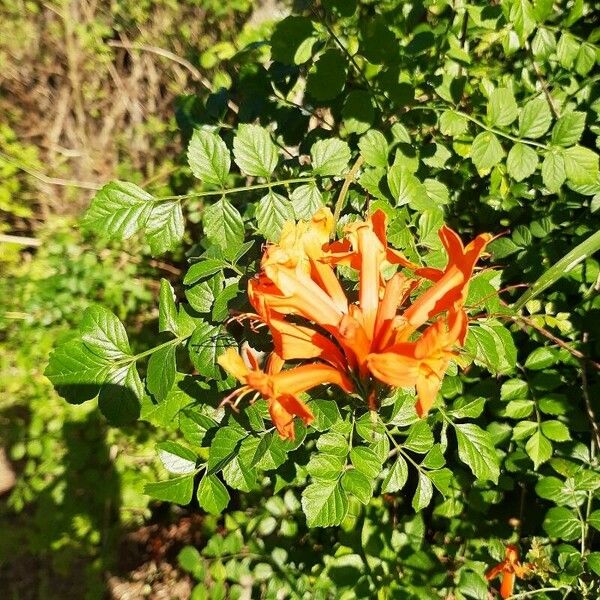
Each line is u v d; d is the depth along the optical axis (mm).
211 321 262
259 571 417
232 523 472
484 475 279
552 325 347
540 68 396
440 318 211
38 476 604
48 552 606
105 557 579
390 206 282
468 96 390
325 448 248
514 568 377
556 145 305
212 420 266
